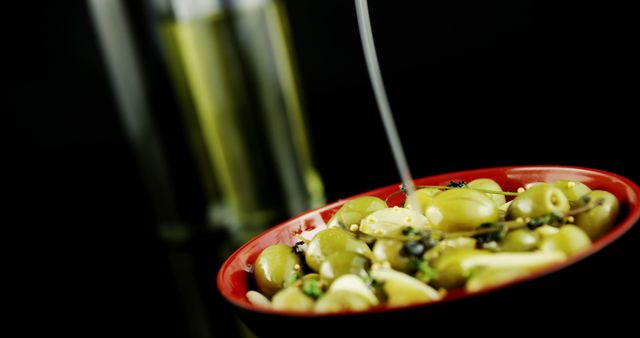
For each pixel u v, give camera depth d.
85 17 1.31
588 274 0.43
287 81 0.81
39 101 1.36
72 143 1.40
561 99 0.87
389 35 1.29
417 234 0.47
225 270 0.49
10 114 1.35
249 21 0.77
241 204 0.81
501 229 0.46
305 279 0.47
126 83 0.81
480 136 0.82
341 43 1.31
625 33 1.05
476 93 1.02
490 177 0.54
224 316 0.57
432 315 0.41
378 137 0.96
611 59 0.97
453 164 0.74
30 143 1.38
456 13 1.25
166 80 0.80
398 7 1.27
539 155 0.70
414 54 1.29
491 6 1.23
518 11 1.23
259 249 0.52
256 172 0.80
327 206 0.54
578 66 0.99
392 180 0.75
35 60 1.33
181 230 0.80
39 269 0.75
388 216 0.49
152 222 0.84
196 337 0.55
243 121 0.79
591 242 0.47
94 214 0.94
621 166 0.63
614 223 0.47
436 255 0.46
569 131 0.74
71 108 1.37
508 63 1.12
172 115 0.79
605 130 0.71
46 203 1.05
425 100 1.06
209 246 0.75
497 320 0.42
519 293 0.41
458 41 1.27
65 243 0.84
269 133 0.80
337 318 0.42
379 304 0.44
